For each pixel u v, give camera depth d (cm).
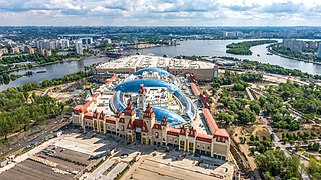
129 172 19638
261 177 19638
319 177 17888
